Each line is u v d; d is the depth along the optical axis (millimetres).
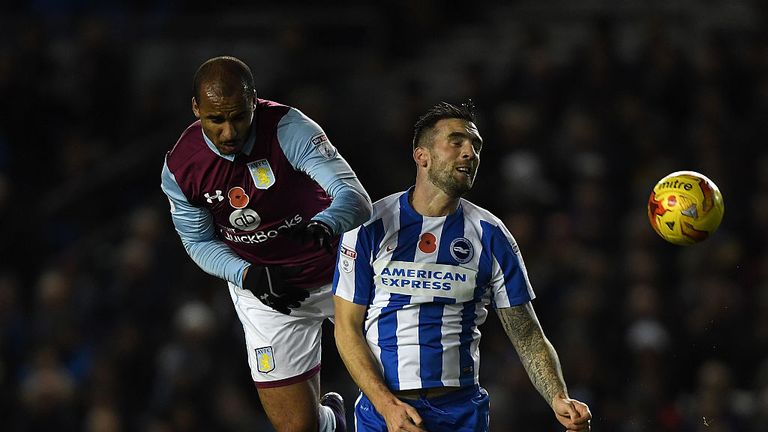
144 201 32219
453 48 36000
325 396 15836
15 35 38906
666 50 31406
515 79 31484
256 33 38094
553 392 13086
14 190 32656
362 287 13180
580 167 29000
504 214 28281
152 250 28375
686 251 27453
